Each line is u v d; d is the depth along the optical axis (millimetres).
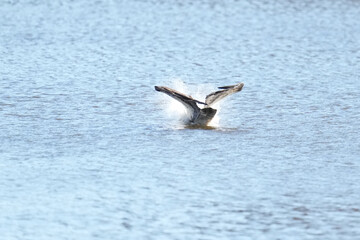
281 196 14844
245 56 30125
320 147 17750
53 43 32188
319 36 35531
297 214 14078
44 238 13109
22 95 22219
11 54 29219
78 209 14203
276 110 21109
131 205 14406
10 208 14188
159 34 35344
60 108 20859
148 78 25484
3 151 17141
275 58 29734
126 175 15828
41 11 41688
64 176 15734
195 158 16875
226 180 15609
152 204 14438
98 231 13375
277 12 43125
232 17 41188
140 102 21766
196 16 41250
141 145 17719
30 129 18828
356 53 31094
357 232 13398
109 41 33094
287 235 13289
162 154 17109
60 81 24406
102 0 46219
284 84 24625
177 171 16078
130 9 43125
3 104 21094
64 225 13586
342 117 20359
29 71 25906
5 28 35844
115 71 26469
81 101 21703
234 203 14516
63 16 40188
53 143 17766
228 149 17500
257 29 37438
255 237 13219
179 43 33031
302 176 15852
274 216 13984
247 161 16734
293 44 33219
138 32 35750
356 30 37469
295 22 39844
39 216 13898
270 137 18469
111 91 23156
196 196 14812
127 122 19609
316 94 23094
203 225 13641
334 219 13875
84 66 27203
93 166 16312
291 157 17000
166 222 13734
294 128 19266
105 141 17984
